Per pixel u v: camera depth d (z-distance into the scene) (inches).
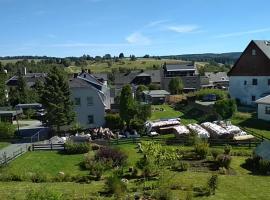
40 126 2652.6
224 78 5334.6
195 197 1047.0
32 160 1630.2
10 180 1306.6
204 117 2527.1
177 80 4254.4
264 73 2861.7
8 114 2659.9
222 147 1763.0
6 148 1930.4
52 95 2149.4
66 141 1852.9
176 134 1935.3
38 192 773.9
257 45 2881.4
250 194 1079.6
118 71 7509.8
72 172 1429.6
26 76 5113.2
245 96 2987.2
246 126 2198.6
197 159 1518.2
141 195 1035.9
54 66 2204.7
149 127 2107.5
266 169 1338.6
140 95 3954.2
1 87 3344.0
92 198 1018.7
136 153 1683.1
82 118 2369.6
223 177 1262.3
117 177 1130.7
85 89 2351.1
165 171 1275.8
